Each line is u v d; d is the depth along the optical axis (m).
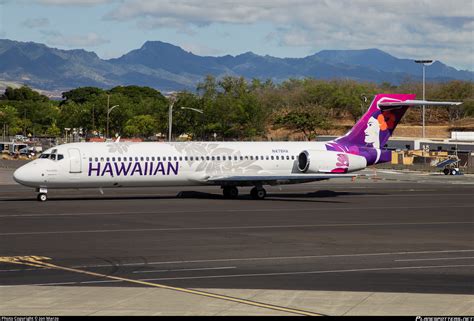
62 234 80.00
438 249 70.62
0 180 171.38
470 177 195.50
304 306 45.53
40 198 118.50
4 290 50.44
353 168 132.50
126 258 64.75
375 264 62.06
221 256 65.94
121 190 144.62
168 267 60.41
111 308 44.88
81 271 58.47
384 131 136.38
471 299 47.53
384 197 131.00
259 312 43.97
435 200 125.19
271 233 81.62
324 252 68.38
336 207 111.69
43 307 45.06
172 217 96.62
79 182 118.44
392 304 46.06
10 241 74.75
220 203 117.00
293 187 155.75
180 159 123.75
